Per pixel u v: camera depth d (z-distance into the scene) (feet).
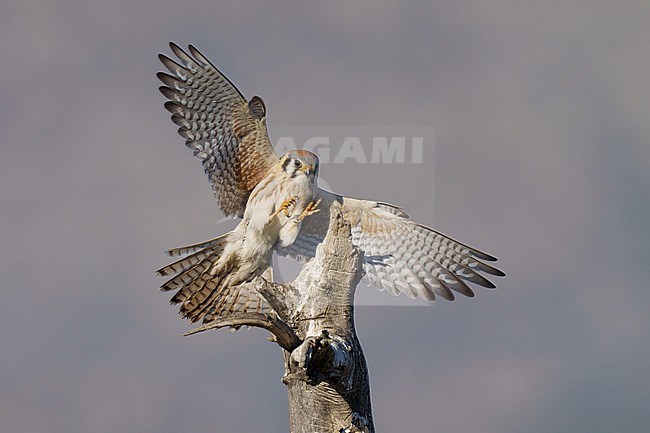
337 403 33.68
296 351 30.78
